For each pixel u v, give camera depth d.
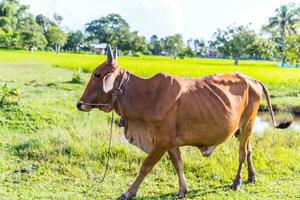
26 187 6.03
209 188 6.19
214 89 5.62
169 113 5.30
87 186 6.18
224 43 64.81
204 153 5.89
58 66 33.66
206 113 5.45
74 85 18.86
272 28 61.44
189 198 5.75
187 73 30.94
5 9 85.88
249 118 6.09
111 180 6.45
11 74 24.25
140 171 5.60
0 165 6.87
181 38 85.38
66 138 7.93
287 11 60.16
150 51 96.56
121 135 8.73
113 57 5.47
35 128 10.05
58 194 5.79
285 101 16.42
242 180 6.47
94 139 8.15
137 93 5.45
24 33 74.44
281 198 5.77
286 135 9.12
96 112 12.09
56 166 6.94
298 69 38.84
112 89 5.43
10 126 9.99
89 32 105.94
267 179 6.58
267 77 28.23
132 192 5.62
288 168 7.10
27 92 15.37
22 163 7.05
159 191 6.03
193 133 5.49
